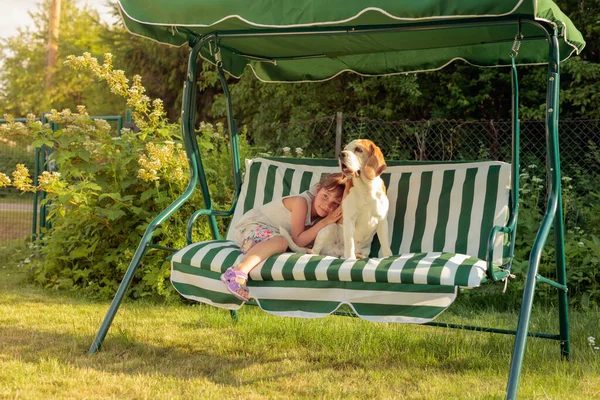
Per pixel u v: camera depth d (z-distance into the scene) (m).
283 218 4.11
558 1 10.36
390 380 3.46
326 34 3.86
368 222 3.92
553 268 5.63
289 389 3.31
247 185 4.82
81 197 5.79
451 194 4.21
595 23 10.04
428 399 3.15
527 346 4.10
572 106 10.31
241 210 4.73
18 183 5.92
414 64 5.02
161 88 17.44
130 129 6.20
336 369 3.68
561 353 3.88
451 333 4.45
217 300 3.68
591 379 3.48
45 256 6.59
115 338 4.18
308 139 10.34
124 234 6.03
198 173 4.49
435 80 11.12
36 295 5.95
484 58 4.81
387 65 5.09
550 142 3.52
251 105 13.50
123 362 3.69
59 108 29.75
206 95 16.09
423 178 4.33
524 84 10.84
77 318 4.89
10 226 8.52
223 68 4.85
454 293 3.12
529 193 7.38
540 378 3.46
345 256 3.81
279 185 4.72
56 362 3.60
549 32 3.53
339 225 4.02
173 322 4.82
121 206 5.78
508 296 5.61
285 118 12.78
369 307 3.30
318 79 5.34
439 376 3.54
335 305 3.37
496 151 9.41
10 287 6.37
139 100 6.06
